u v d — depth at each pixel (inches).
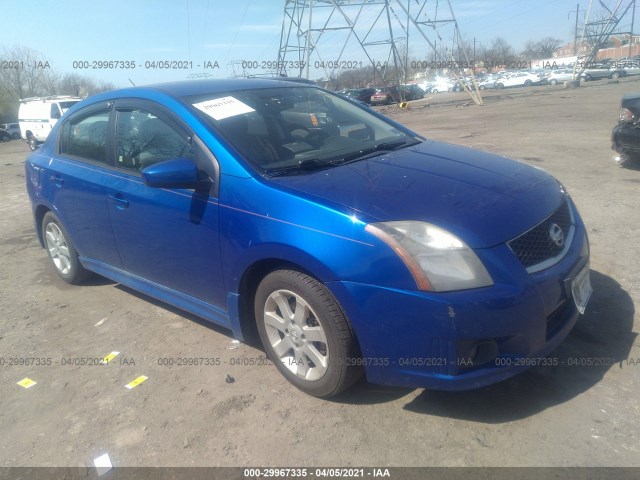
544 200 116.1
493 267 97.3
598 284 158.6
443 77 2338.8
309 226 106.6
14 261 230.2
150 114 145.6
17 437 113.8
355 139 149.6
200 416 114.9
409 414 109.5
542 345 102.4
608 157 351.3
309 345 114.0
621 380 113.7
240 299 124.6
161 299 151.3
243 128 134.3
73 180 166.4
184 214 130.0
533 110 809.5
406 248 97.7
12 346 153.0
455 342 96.0
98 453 106.7
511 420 105.2
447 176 120.1
